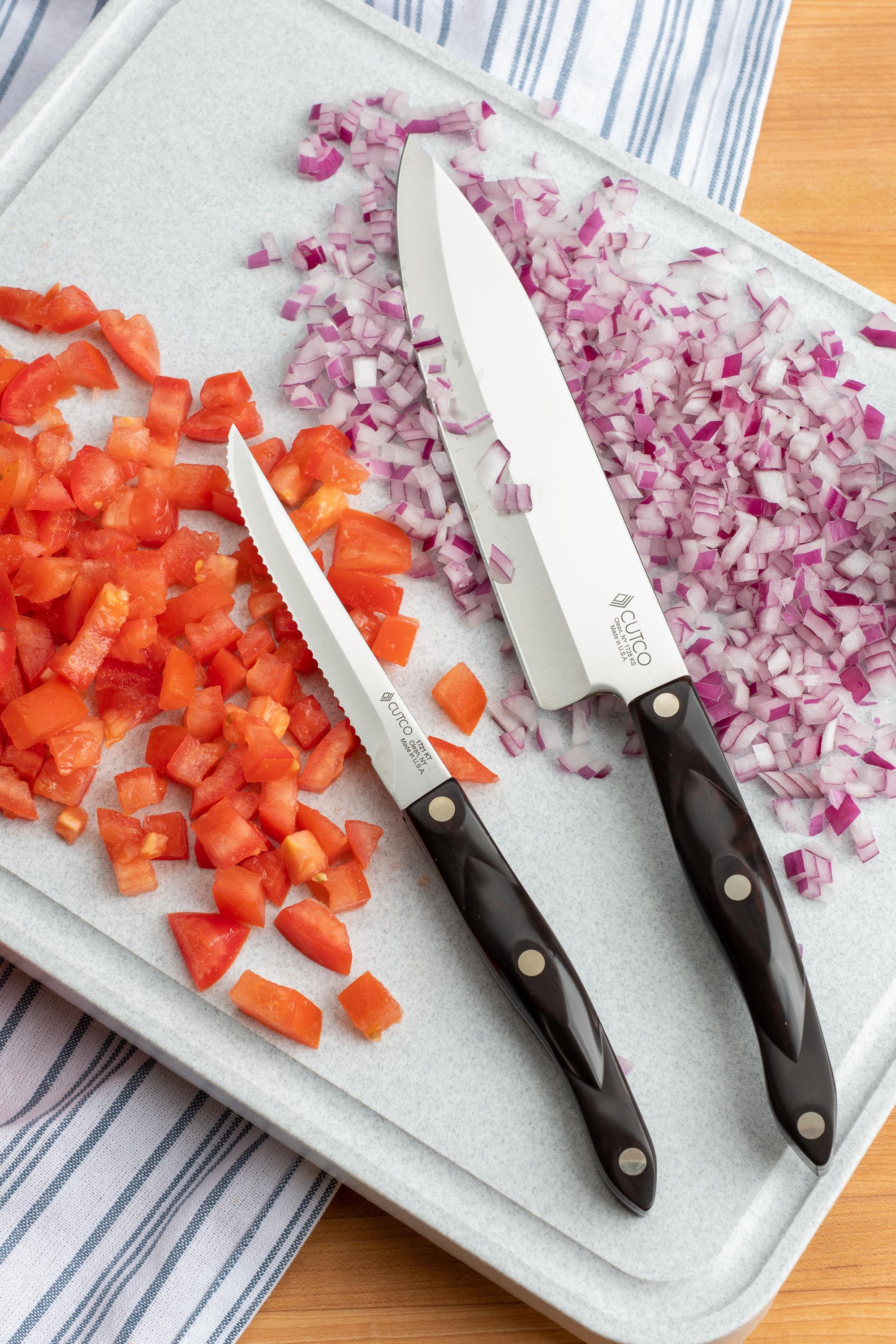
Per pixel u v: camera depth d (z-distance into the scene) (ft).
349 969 2.27
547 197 2.54
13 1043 2.39
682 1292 2.20
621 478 2.42
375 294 2.50
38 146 2.57
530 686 2.33
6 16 2.74
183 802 2.33
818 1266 2.37
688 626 2.39
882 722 2.37
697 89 2.76
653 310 2.51
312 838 2.29
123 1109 2.37
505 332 2.42
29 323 2.48
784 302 2.50
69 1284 2.31
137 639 2.32
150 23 2.63
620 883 2.31
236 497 2.35
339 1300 2.34
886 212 2.74
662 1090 2.25
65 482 2.40
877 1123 2.25
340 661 2.30
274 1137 2.34
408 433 2.45
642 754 2.35
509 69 2.76
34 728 2.27
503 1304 2.33
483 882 2.22
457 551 2.39
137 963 2.28
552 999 2.18
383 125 2.57
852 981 2.29
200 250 2.53
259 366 2.49
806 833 2.33
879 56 2.80
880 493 2.42
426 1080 2.24
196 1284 2.31
